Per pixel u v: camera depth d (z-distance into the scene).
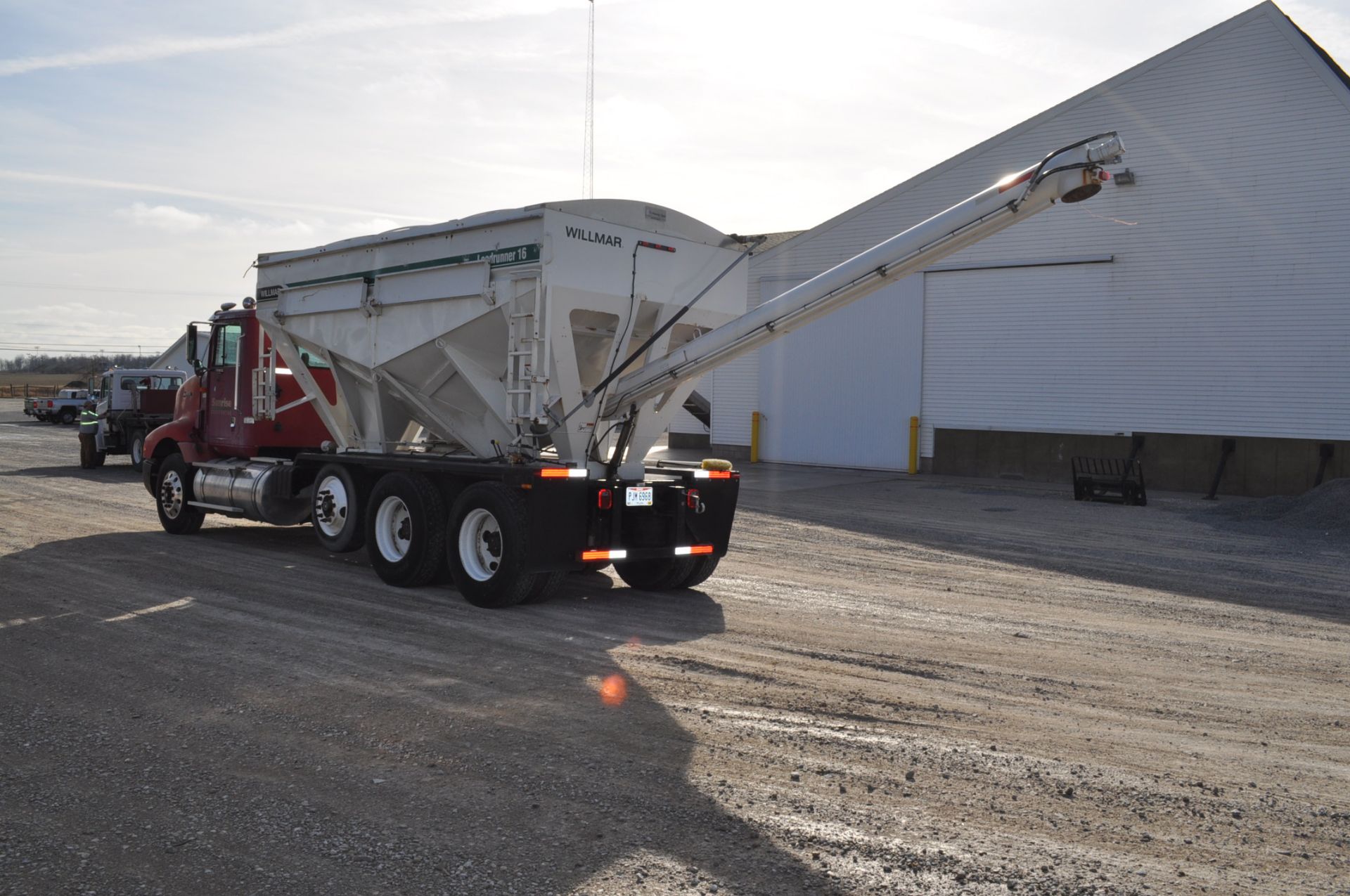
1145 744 5.62
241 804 4.53
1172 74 22.66
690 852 4.12
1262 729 5.95
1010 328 25.02
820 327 28.28
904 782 4.94
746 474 25.58
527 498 8.65
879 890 3.83
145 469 13.77
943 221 8.55
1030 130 24.70
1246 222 21.84
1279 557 13.16
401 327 10.12
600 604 9.35
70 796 4.59
